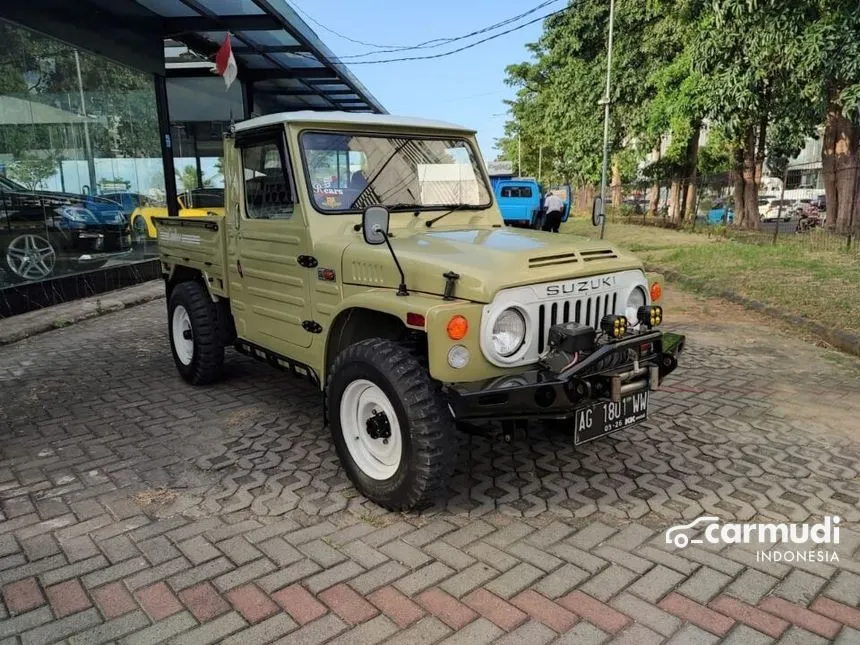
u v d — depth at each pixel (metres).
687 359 6.43
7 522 3.40
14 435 4.64
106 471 4.01
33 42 9.05
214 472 3.97
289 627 2.55
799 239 15.02
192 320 5.41
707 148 24.84
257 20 11.15
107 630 2.55
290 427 4.72
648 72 20.88
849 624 2.55
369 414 3.53
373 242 3.27
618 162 26.72
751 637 2.48
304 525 3.33
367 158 4.25
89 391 5.65
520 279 3.17
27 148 9.02
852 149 14.55
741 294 9.47
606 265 3.58
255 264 4.58
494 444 4.33
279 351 4.54
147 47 11.73
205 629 2.55
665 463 4.03
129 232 11.60
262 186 4.39
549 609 2.64
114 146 11.09
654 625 2.55
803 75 12.50
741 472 3.90
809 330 7.50
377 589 2.78
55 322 8.34
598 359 3.11
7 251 8.66
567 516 3.40
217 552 3.08
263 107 18.66
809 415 4.84
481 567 2.94
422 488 3.16
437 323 2.99
